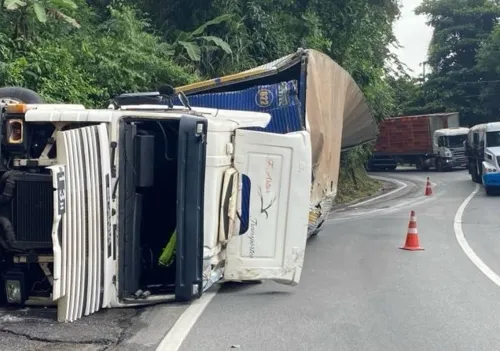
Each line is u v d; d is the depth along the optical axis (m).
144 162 7.14
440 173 39.84
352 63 25.06
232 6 20.25
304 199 7.99
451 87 56.75
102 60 14.95
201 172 6.99
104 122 6.85
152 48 16.92
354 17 23.72
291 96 10.82
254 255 7.88
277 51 21.02
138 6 20.58
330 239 13.60
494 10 56.22
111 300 7.03
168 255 7.54
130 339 6.28
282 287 8.72
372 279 9.38
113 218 6.93
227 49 18.75
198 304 7.69
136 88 15.42
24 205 6.79
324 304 7.82
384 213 19.00
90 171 6.62
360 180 29.84
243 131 7.79
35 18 14.18
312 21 21.98
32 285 7.15
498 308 7.67
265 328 6.77
